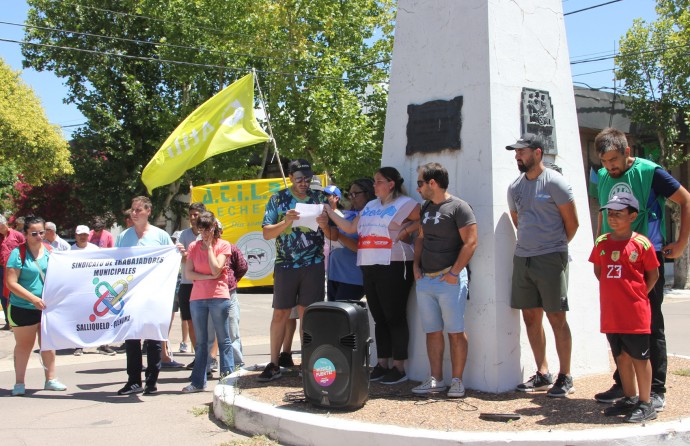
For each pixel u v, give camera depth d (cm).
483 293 600
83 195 2711
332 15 2433
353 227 652
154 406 659
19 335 725
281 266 671
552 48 668
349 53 2505
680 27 1955
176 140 765
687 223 516
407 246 638
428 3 671
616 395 541
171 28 2402
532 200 564
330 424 491
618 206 486
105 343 718
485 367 594
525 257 568
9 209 2805
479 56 622
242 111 767
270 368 668
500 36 626
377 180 630
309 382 546
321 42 2506
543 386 593
